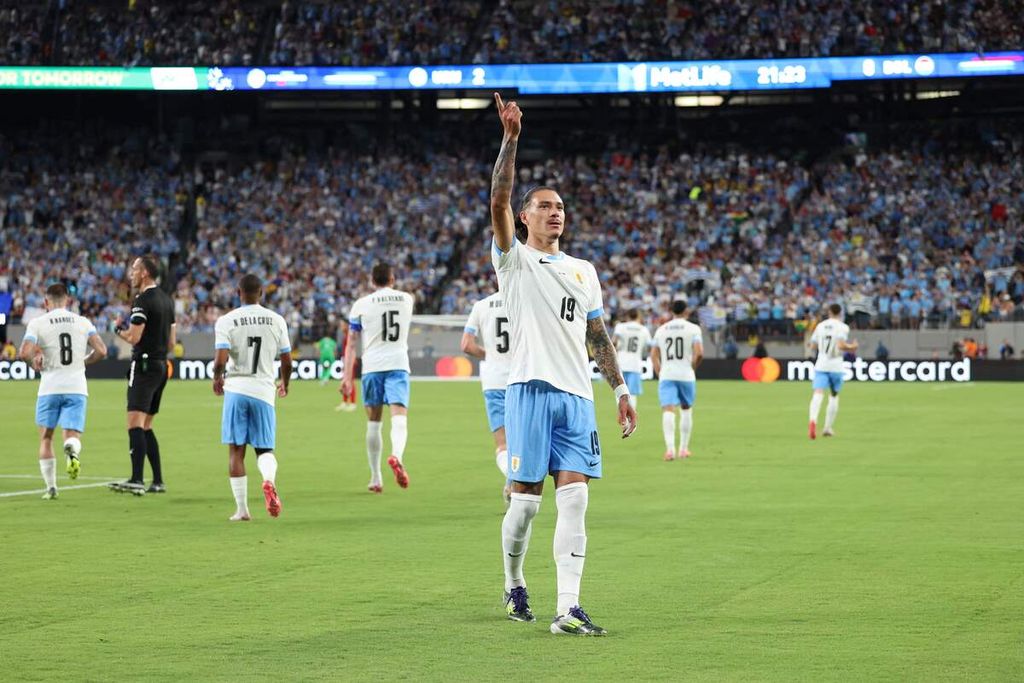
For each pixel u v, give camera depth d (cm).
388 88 8950
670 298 8675
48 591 1527
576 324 1307
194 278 9056
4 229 9338
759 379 7919
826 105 9950
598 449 1320
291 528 2077
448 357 8488
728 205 9419
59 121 9994
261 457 2173
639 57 9038
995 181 9175
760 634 1270
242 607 1427
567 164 9919
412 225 9425
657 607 1410
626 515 2198
